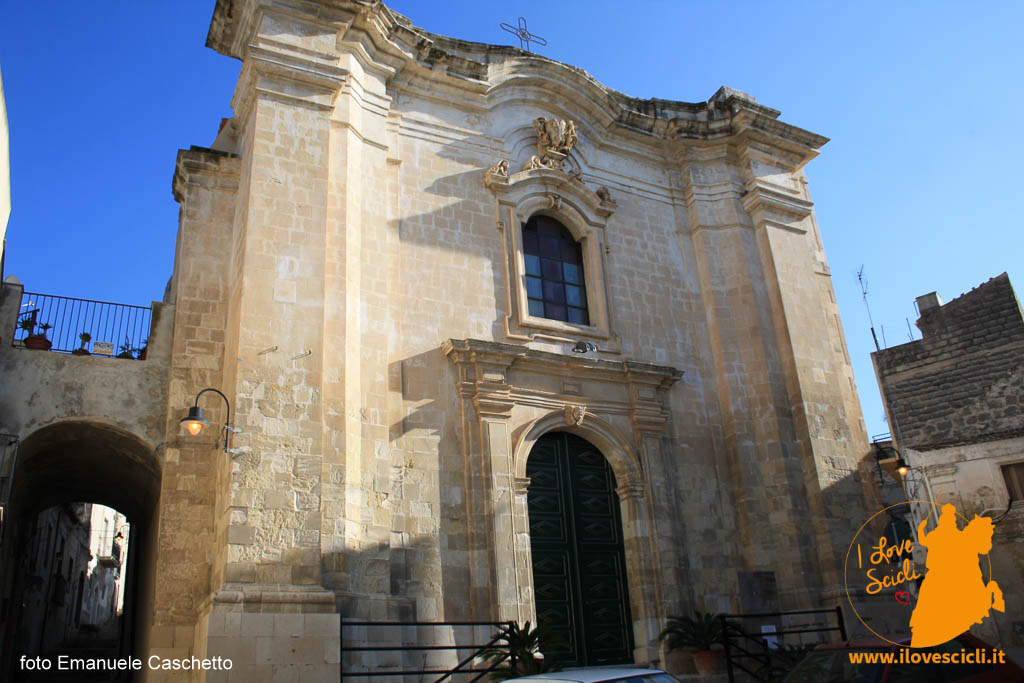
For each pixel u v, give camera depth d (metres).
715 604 17.14
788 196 21.56
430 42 18.38
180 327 15.40
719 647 16.19
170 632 13.32
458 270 17.36
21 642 21.59
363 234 16.08
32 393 14.23
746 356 19.62
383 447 14.72
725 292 20.38
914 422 26.53
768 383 19.16
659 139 21.52
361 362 15.03
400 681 13.07
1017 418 24.64
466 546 15.08
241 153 16.72
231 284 15.58
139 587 18.80
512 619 14.75
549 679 8.20
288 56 15.71
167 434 14.56
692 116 22.06
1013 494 22.61
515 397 16.70
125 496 18.95
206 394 15.09
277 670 11.59
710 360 19.81
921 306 27.88
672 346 19.52
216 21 16.73
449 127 18.59
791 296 20.23
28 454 14.91
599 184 20.39
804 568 17.53
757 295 20.17
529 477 16.66
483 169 18.67
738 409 19.11
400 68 18.09
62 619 29.12
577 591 16.25
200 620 12.56
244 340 13.57
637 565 16.81
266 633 11.72
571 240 19.69
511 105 19.83
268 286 14.11
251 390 13.29
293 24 16.12
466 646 13.23
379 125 17.25
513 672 12.92
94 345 15.46
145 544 17.92
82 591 33.69
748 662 16.30
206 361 15.36
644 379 18.27
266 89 15.46
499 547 15.16
